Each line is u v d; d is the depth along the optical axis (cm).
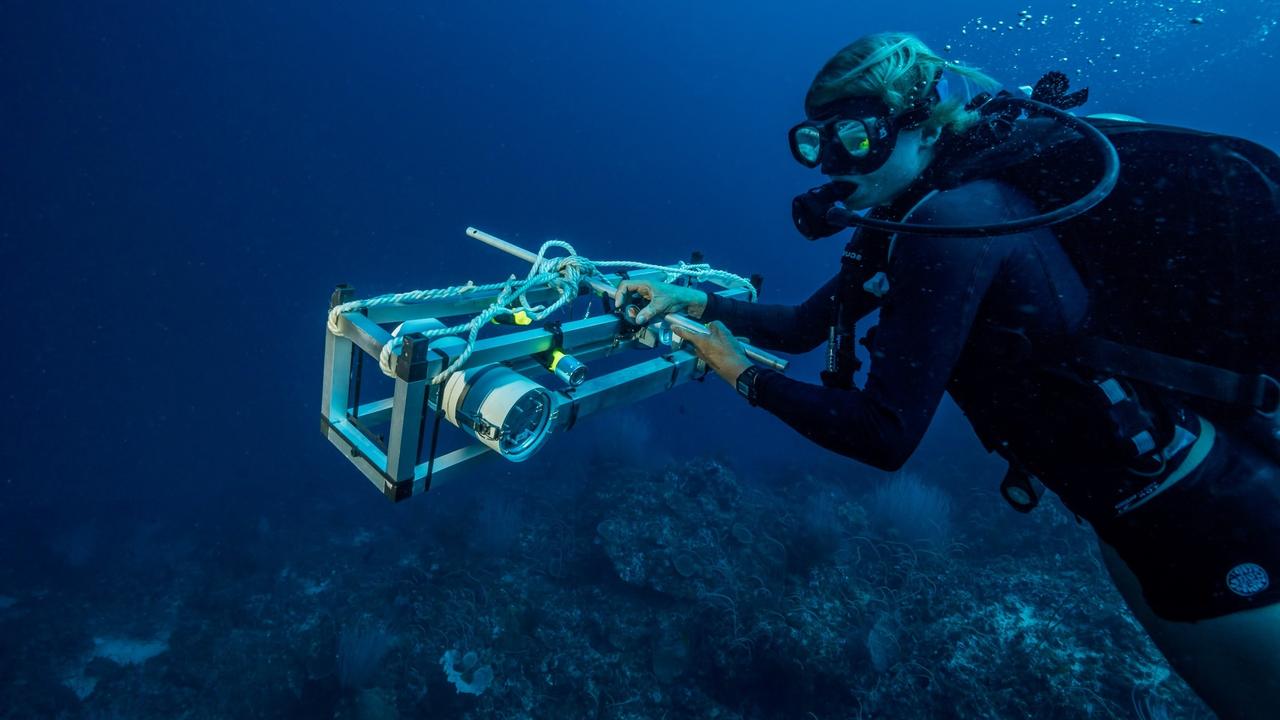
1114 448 105
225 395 2548
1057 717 541
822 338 204
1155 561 110
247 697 740
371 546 1077
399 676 702
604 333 182
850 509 912
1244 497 100
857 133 111
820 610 693
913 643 649
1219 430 106
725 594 734
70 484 1775
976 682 586
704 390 1841
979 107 121
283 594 955
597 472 1095
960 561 800
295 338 3616
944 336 106
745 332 205
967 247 104
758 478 1283
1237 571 100
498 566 873
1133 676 548
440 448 1254
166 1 5975
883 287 128
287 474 1686
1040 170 108
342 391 166
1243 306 94
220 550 1132
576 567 848
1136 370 101
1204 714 517
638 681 673
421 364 129
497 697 663
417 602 801
